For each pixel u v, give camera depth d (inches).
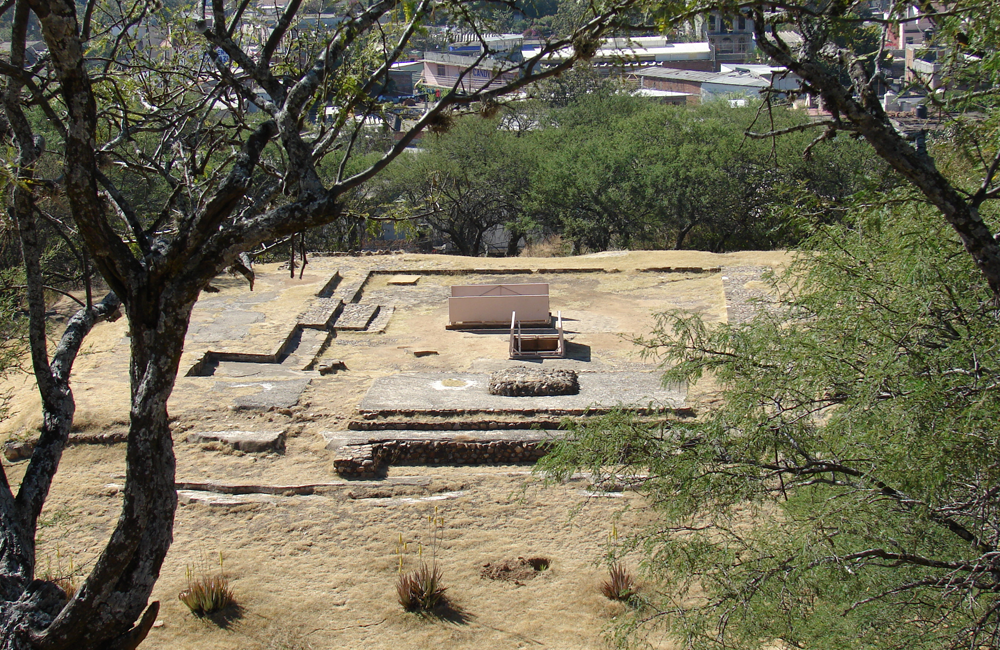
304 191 178.9
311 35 225.9
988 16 210.2
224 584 377.7
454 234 1353.3
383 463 498.3
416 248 1382.9
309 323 744.3
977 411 204.5
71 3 166.9
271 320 749.3
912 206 264.7
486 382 585.6
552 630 357.4
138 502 186.7
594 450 269.1
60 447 235.8
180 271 183.0
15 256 594.2
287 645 348.8
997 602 208.5
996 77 224.1
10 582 202.4
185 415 538.0
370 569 401.7
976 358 218.7
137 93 265.0
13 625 191.9
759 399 255.8
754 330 272.7
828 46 218.8
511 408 530.6
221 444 507.5
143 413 186.2
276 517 443.5
